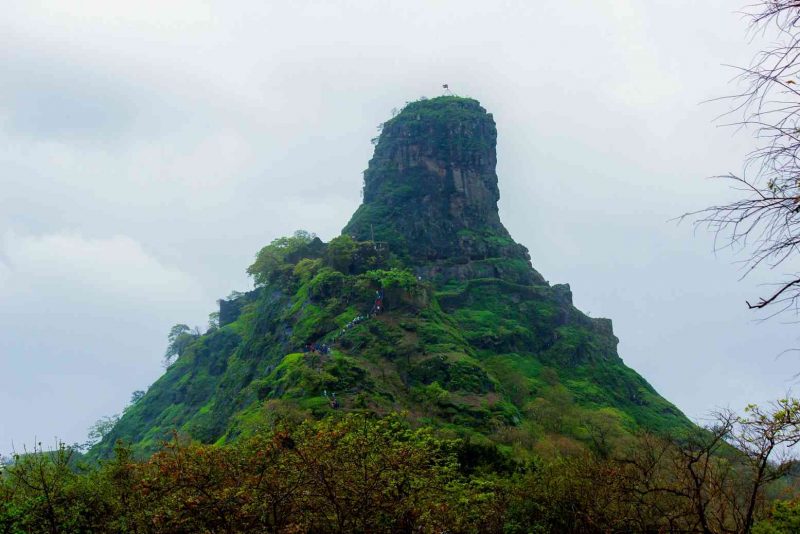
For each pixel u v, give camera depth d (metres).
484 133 196.25
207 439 116.44
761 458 18.12
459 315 141.38
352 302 123.81
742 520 22.14
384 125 197.75
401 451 24.58
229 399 133.00
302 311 128.00
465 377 102.19
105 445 170.88
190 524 20.91
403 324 118.00
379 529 22.62
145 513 23.06
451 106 193.75
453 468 37.97
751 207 7.33
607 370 143.25
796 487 24.89
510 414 93.94
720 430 18.92
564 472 34.78
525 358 131.38
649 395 140.00
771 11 6.96
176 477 21.14
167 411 168.12
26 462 27.00
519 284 161.38
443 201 179.25
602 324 161.62
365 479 22.31
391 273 129.00
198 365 177.00
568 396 115.00
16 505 24.77
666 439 28.88
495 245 172.00
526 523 34.75
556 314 152.25
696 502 20.52
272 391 93.38
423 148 186.25
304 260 146.00
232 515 20.62
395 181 184.12
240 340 171.88
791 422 17.05
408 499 23.83
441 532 24.66
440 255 168.12
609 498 27.86
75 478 28.11
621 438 81.81
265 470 22.11
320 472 21.27
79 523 25.98
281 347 125.50
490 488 39.53
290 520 21.91
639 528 24.14
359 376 89.88
